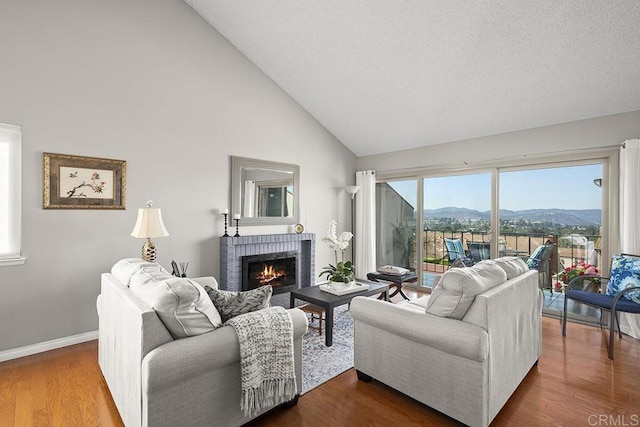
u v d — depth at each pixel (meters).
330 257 5.68
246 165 4.42
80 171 3.07
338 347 2.97
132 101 3.41
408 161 5.38
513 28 2.98
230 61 4.26
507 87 3.61
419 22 3.23
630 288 2.72
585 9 2.65
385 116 4.78
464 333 1.72
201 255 3.99
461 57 3.43
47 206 2.90
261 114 4.62
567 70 3.20
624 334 3.30
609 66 3.04
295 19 3.66
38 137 2.85
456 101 4.04
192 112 3.89
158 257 3.63
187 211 3.86
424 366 1.96
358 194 5.89
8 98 2.70
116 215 3.31
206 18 4.00
